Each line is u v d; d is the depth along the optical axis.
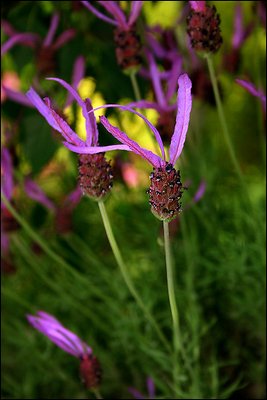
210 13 0.55
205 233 0.71
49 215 0.83
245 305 0.65
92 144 0.48
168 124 0.59
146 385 0.67
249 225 0.69
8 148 0.69
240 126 0.98
